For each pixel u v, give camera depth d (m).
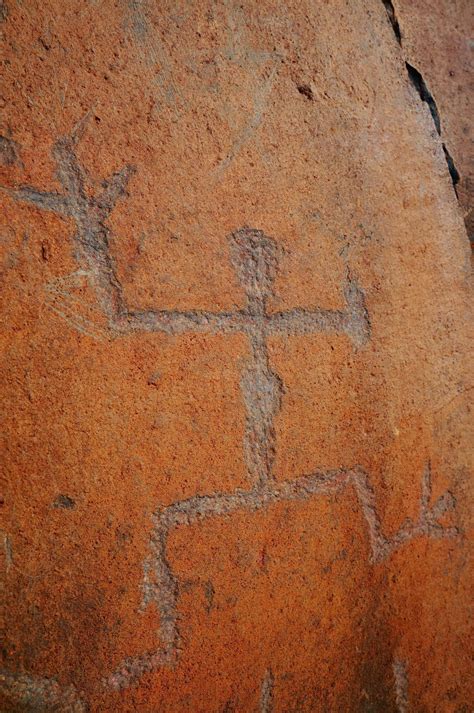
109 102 0.51
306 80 0.58
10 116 0.48
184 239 0.54
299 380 0.57
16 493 0.48
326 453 0.58
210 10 0.55
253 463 0.56
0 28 0.48
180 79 0.54
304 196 0.58
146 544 0.52
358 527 0.60
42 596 0.49
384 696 0.61
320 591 0.58
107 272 0.51
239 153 0.56
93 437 0.50
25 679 0.48
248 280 0.56
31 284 0.49
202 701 0.53
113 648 0.51
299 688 0.57
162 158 0.53
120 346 0.51
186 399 0.53
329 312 0.59
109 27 0.52
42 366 0.49
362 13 0.61
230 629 0.54
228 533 0.55
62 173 0.50
